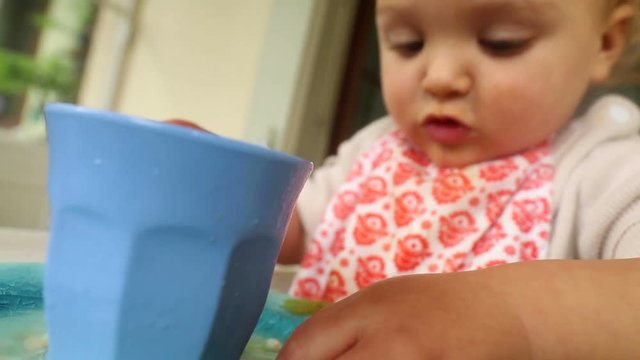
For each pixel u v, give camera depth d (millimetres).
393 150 769
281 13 1410
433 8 551
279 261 797
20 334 287
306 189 821
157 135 217
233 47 1453
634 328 295
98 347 230
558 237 610
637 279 314
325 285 714
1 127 1320
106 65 1486
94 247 229
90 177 226
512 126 590
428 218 675
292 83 1381
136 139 219
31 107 1363
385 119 889
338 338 268
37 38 1395
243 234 236
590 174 616
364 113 1611
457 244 649
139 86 1505
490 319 282
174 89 1490
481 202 659
